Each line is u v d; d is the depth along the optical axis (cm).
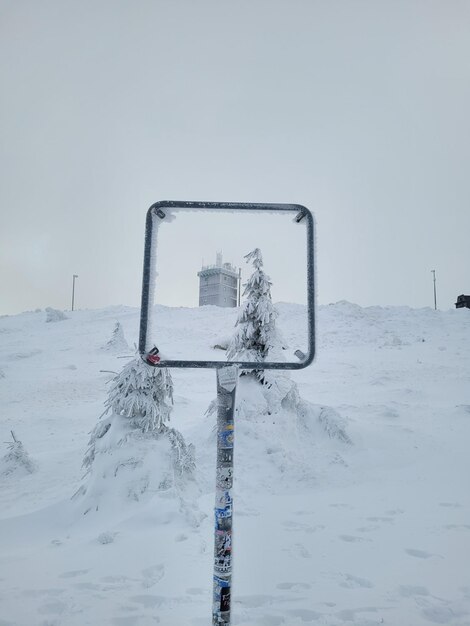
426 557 446
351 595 363
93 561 432
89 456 664
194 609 336
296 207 190
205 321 3794
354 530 529
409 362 2438
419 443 946
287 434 883
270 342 955
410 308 4500
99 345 3181
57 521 577
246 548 472
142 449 634
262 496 677
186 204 190
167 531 507
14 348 3173
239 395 923
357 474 777
